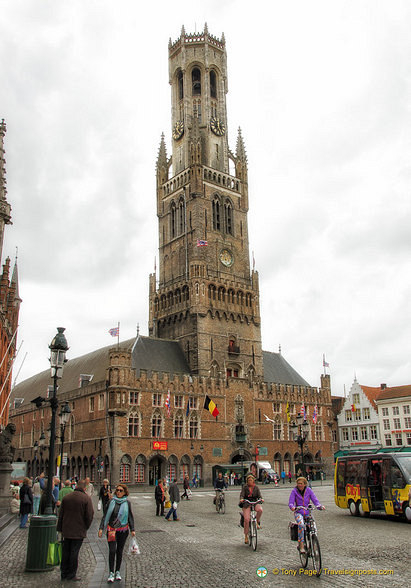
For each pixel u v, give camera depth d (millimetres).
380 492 34781
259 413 101625
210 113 121062
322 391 114500
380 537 25641
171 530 30125
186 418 90875
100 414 86875
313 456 108812
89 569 19281
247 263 114562
